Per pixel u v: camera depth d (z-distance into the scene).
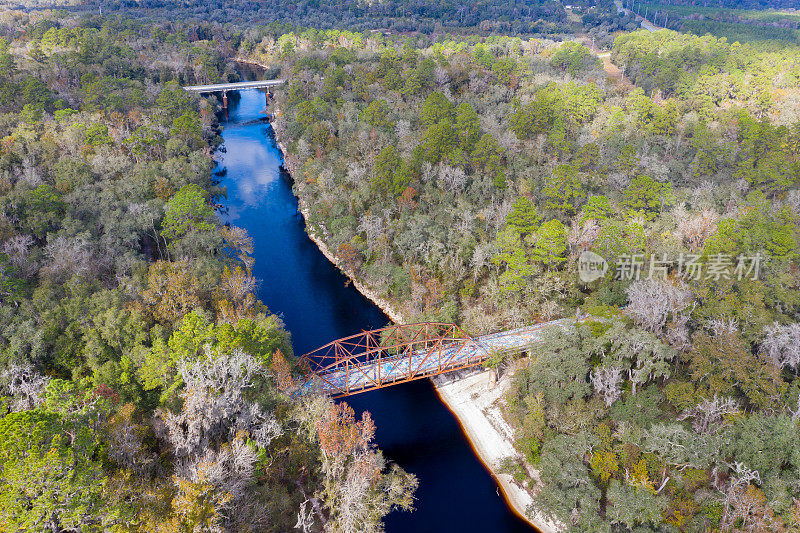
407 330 110.69
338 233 142.50
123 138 165.75
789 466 75.88
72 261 100.88
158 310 91.00
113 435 62.97
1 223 108.25
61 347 82.00
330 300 133.00
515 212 122.88
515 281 114.31
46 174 143.62
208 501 57.53
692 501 72.12
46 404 59.12
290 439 77.62
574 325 96.12
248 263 125.56
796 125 165.25
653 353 90.62
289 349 95.25
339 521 68.31
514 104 199.88
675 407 86.75
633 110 199.00
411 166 148.75
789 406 81.19
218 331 82.44
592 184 149.12
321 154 178.38
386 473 87.81
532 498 85.38
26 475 48.91
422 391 107.56
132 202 129.88
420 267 125.50
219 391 74.12
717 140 166.75
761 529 66.69
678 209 130.25
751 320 92.38
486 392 104.81
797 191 138.75
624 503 70.88
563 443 80.25
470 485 88.31
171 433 67.88
